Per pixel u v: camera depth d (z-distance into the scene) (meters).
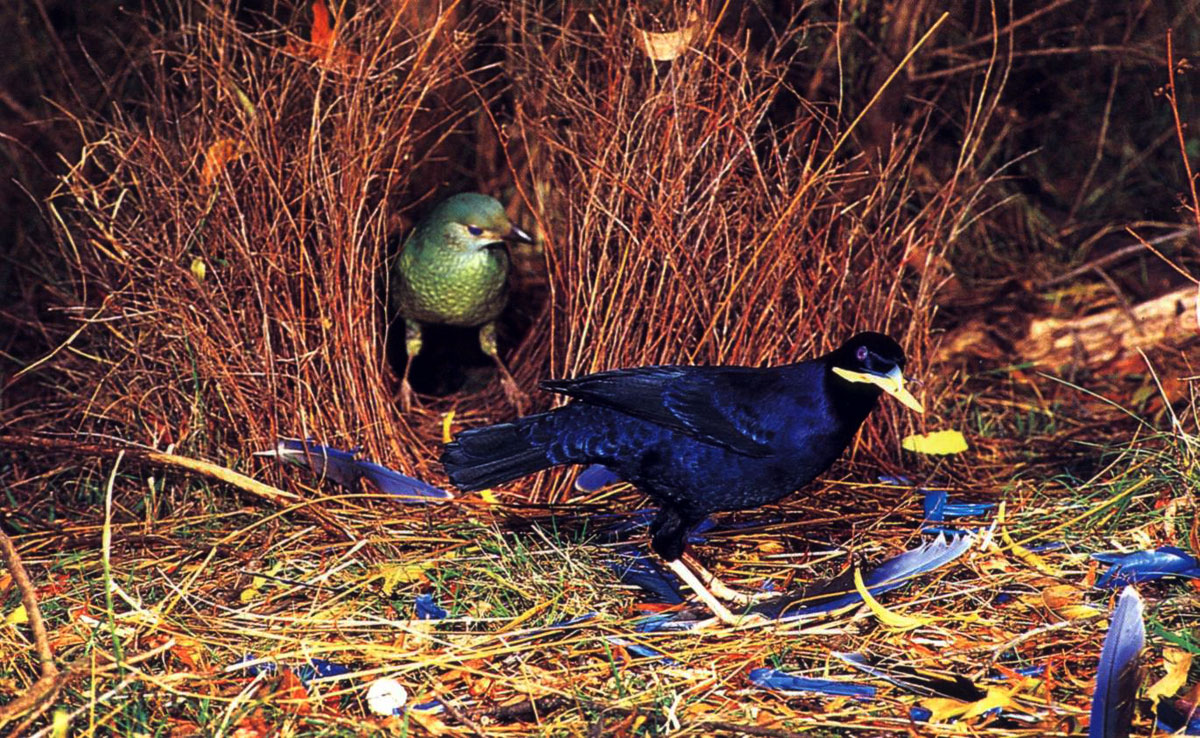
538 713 6.62
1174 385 11.27
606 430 7.80
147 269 9.63
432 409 11.75
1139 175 15.05
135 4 14.96
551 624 7.56
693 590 7.97
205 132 9.91
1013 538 8.50
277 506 8.96
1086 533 8.40
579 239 9.82
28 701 6.14
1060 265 13.86
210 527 8.93
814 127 10.85
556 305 10.50
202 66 9.94
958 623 7.46
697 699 6.73
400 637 7.34
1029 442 10.70
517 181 10.24
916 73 13.45
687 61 9.60
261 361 9.62
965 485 9.70
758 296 9.80
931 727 6.33
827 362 7.46
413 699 6.71
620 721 6.51
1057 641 7.08
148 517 8.98
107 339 10.29
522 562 8.27
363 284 9.92
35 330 12.12
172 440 9.69
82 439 9.89
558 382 7.91
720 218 9.59
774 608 7.66
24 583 7.14
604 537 8.82
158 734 6.32
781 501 9.35
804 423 7.46
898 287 10.20
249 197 9.85
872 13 13.07
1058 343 12.45
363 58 9.70
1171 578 7.71
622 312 9.63
